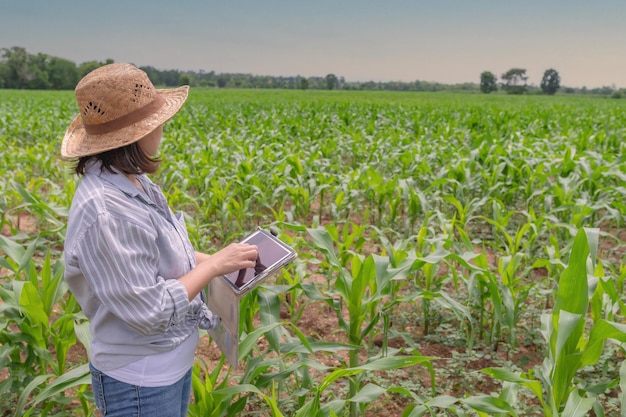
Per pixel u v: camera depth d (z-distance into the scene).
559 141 13.12
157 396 2.11
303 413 2.79
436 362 4.41
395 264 4.02
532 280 5.80
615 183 9.70
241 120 22.06
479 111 26.62
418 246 5.37
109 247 1.86
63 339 3.48
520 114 25.25
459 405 3.79
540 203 8.26
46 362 3.82
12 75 111.75
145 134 1.94
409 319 5.14
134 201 1.99
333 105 31.94
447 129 15.41
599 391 3.07
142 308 1.89
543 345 4.48
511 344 4.39
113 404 2.12
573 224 6.21
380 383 4.02
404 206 8.49
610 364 4.21
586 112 29.50
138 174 2.03
